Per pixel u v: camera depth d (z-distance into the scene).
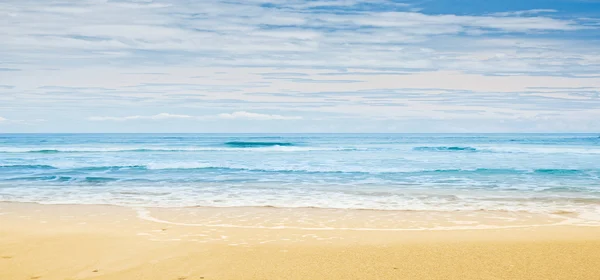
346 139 83.94
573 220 10.73
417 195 14.74
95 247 7.98
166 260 7.18
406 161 28.94
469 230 9.62
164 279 6.22
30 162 27.52
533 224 10.26
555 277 6.22
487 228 9.82
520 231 9.47
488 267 6.71
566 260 7.06
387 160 29.72
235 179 19.11
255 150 41.12
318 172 21.75
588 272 6.43
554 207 12.52
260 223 10.35
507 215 11.39
